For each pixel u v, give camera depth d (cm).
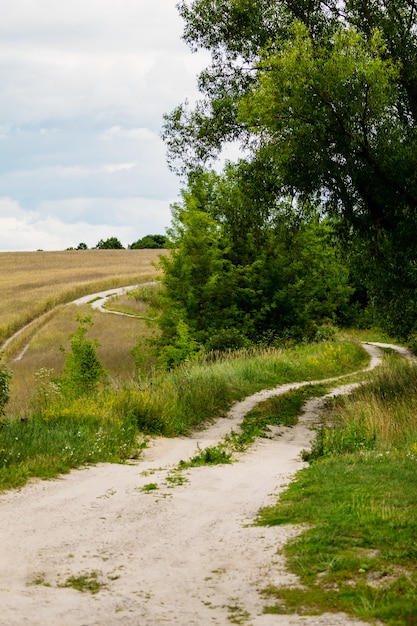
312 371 3078
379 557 612
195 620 498
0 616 488
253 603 535
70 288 7294
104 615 506
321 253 3919
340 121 1788
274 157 1861
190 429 1781
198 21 2364
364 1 2009
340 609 512
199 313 3600
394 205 1925
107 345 4675
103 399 1731
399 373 2367
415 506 775
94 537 743
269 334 3862
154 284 7544
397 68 1834
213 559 655
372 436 1330
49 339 5047
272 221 2333
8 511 869
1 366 1430
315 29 2138
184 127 2547
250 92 2088
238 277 3716
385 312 2161
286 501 874
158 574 615
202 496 955
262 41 2223
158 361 3384
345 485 909
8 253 11894
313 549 645
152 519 823
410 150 1847
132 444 1449
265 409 2100
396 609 492
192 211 3544
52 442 1271
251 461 1324
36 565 642
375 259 2027
